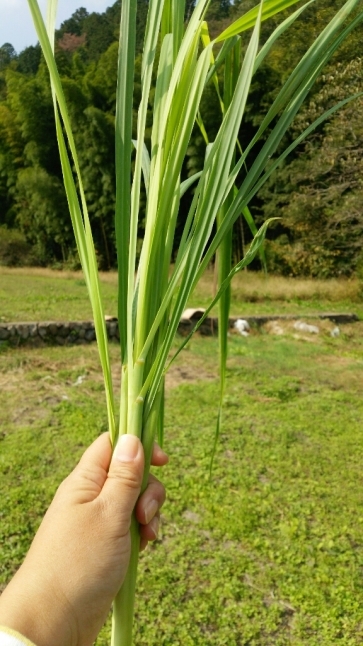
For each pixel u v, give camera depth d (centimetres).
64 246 1908
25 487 308
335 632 219
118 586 75
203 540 272
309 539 278
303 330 800
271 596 238
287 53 1230
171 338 74
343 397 502
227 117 71
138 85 869
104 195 1744
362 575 252
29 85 1825
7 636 61
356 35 965
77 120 1744
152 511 81
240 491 317
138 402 77
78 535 73
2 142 2062
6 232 1980
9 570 243
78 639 70
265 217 1430
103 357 78
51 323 644
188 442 379
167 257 79
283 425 422
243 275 1267
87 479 83
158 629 217
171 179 72
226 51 76
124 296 79
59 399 459
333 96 905
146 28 72
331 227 1202
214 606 229
